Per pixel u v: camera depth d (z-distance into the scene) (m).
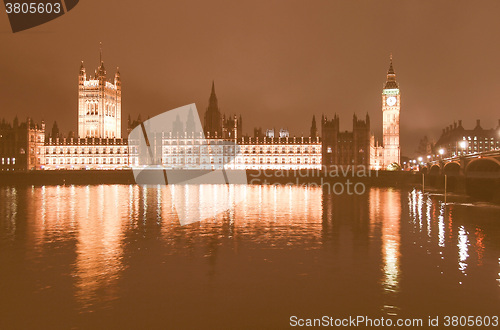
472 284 36.62
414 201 106.00
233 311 31.22
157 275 39.47
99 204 99.50
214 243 53.31
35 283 37.06
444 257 45.56
